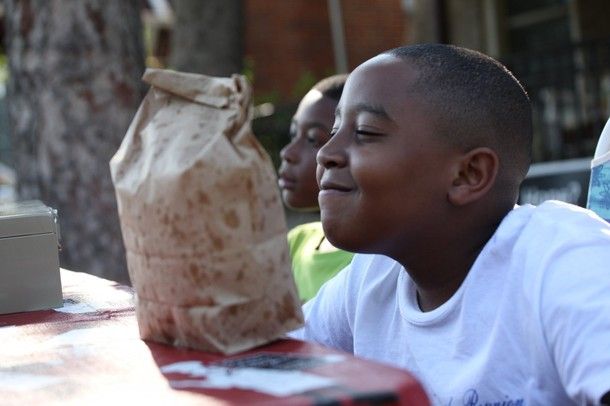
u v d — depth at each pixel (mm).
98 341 1452
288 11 12352
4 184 10758
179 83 1346
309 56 12492
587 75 7066
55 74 4656
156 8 10883
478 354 1463
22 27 4730
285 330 1328
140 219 1337
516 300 1421
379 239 1512
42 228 1888
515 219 1487
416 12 8773
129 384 1147
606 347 1239
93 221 4641
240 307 1288
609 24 8789
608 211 1822
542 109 7227
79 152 4645
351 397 991
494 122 1536
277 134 9008
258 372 1140
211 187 1269
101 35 4691
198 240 1278
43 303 1883
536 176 6164
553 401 1379
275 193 1321
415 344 1569
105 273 4637
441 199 1511
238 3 8070
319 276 2873
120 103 4719
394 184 1487
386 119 1495
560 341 1303
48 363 1304
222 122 1291
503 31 9469
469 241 1544
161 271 1324
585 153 6949
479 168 1524
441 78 1519
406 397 1021
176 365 1235
